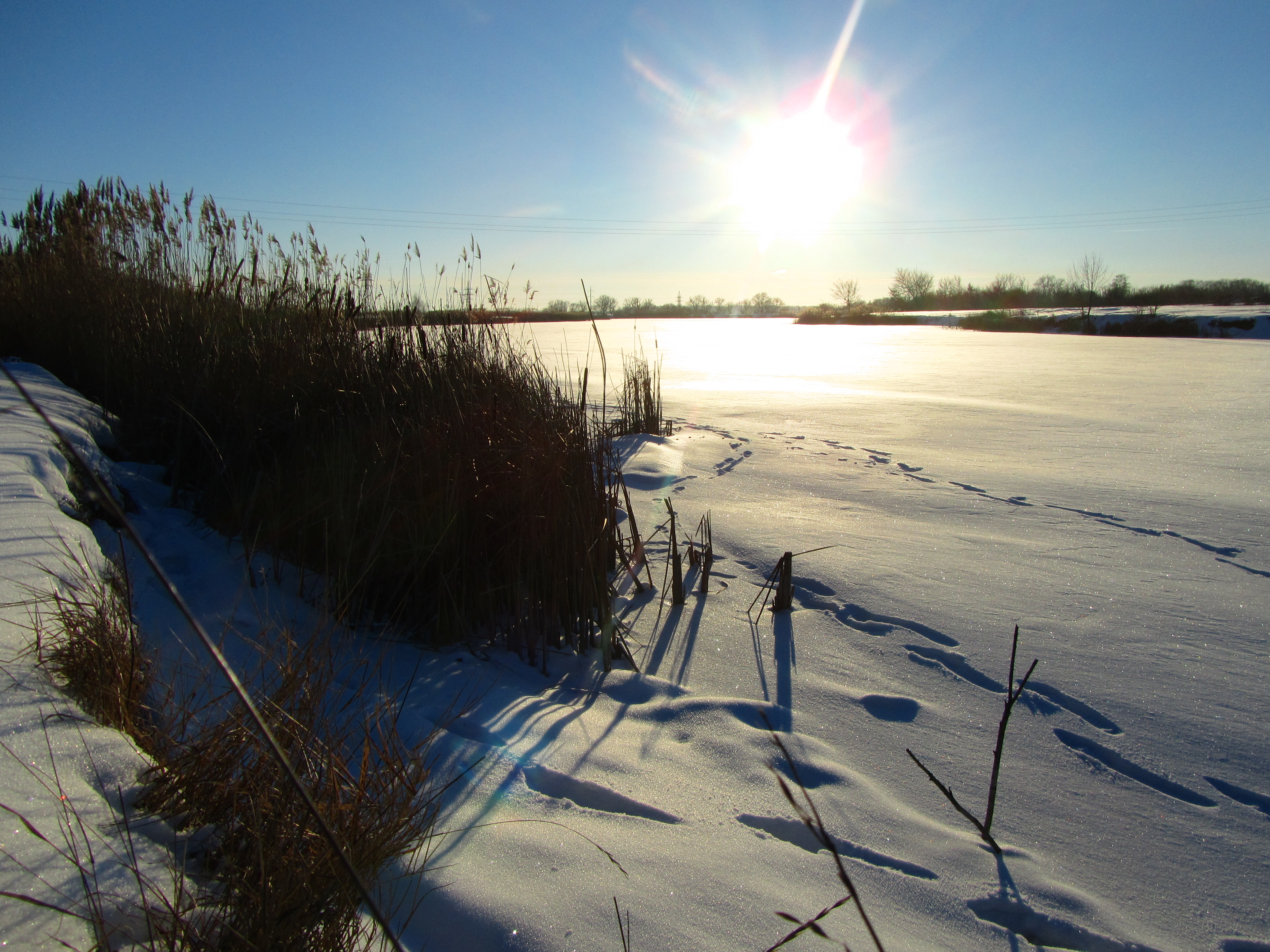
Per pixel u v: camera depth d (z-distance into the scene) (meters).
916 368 14.55
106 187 5.63
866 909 1.49
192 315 4.38
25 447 2.80
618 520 4.22
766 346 21.84
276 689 1.93
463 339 3.91
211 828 1.41
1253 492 4.80
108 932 1.04
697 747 2.09
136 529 3.01
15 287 5.77
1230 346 20.00
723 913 1.42
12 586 1.83
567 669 2.63
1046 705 2.33
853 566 3.49
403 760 1.82
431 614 2.81
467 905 1.39
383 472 2.93
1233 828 1.80
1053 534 3.97
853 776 1.96
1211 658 2.61
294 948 1.16
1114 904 1.57
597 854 1.58
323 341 3.84
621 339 25.11
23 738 1.35
